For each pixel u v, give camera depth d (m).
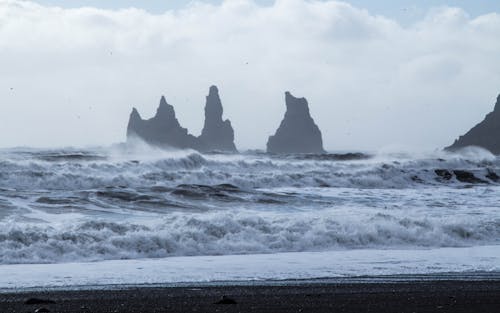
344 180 102.69
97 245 43.44
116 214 63.34
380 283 33.03
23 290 30.95
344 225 51.47
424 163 118.81
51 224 46.66
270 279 34.69
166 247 44.91
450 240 51.44
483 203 75.88
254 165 109.19
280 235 48.62
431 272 37.19
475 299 27.86
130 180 89.00
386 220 53.97
